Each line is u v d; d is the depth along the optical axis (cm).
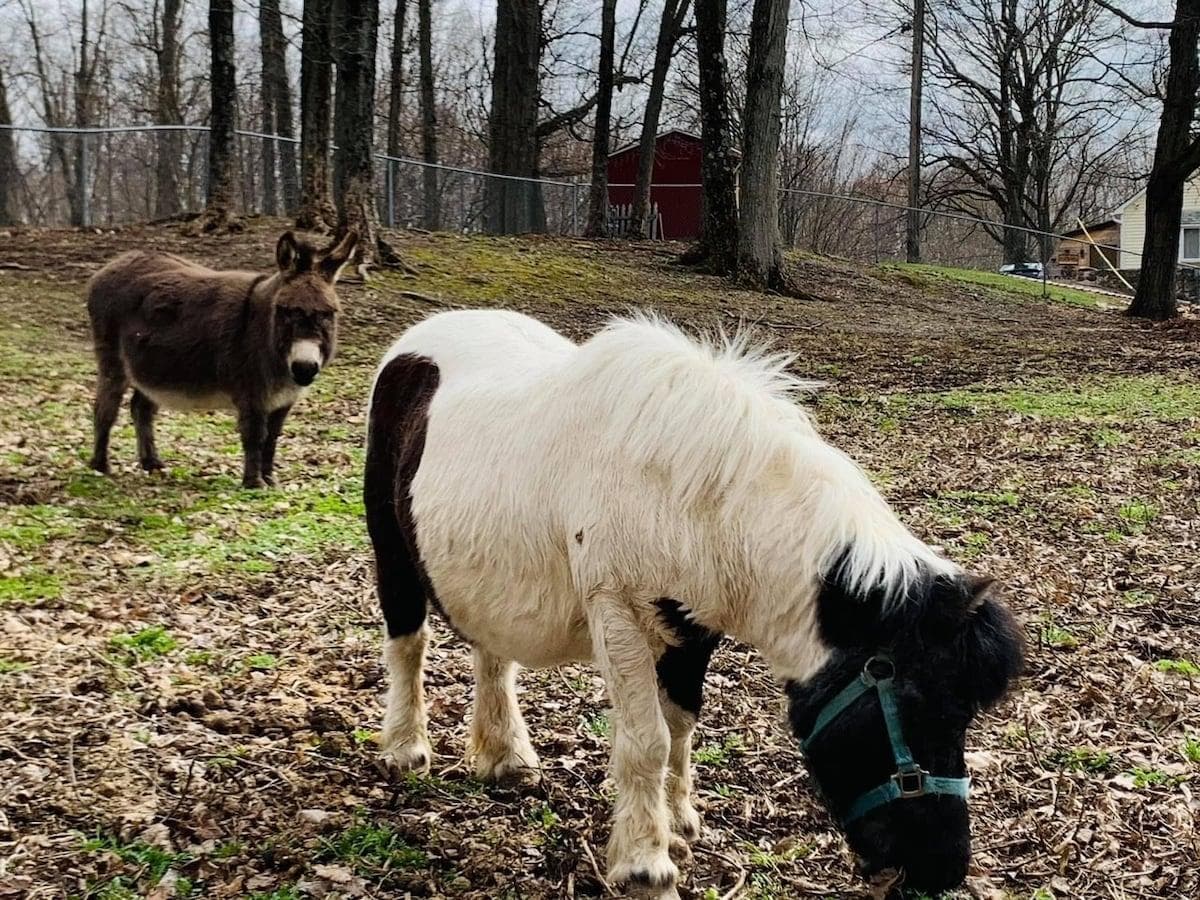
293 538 734
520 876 364
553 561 343
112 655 531
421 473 387
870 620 288
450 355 418
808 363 1602
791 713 298
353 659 551
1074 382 1483
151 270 906
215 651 547
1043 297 3052
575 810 409
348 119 1784
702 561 314
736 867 371
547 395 354
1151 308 2577
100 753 432
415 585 425
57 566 652
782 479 313
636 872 319
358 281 1738
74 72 4238
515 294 1886
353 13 1761
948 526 793
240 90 4453
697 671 351
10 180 2353
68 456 924
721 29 2261
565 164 4966
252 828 387
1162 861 383
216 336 856
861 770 276
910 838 269
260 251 1809
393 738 430
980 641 275
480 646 396
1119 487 916
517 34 3241
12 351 1266
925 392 1390
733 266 2302
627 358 332
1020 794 428
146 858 363
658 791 326
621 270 2238
